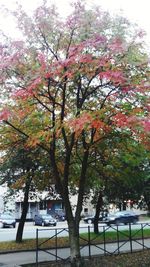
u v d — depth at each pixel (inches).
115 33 438.9
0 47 436.1
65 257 627.2
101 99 479.5
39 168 736.3
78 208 502.6
